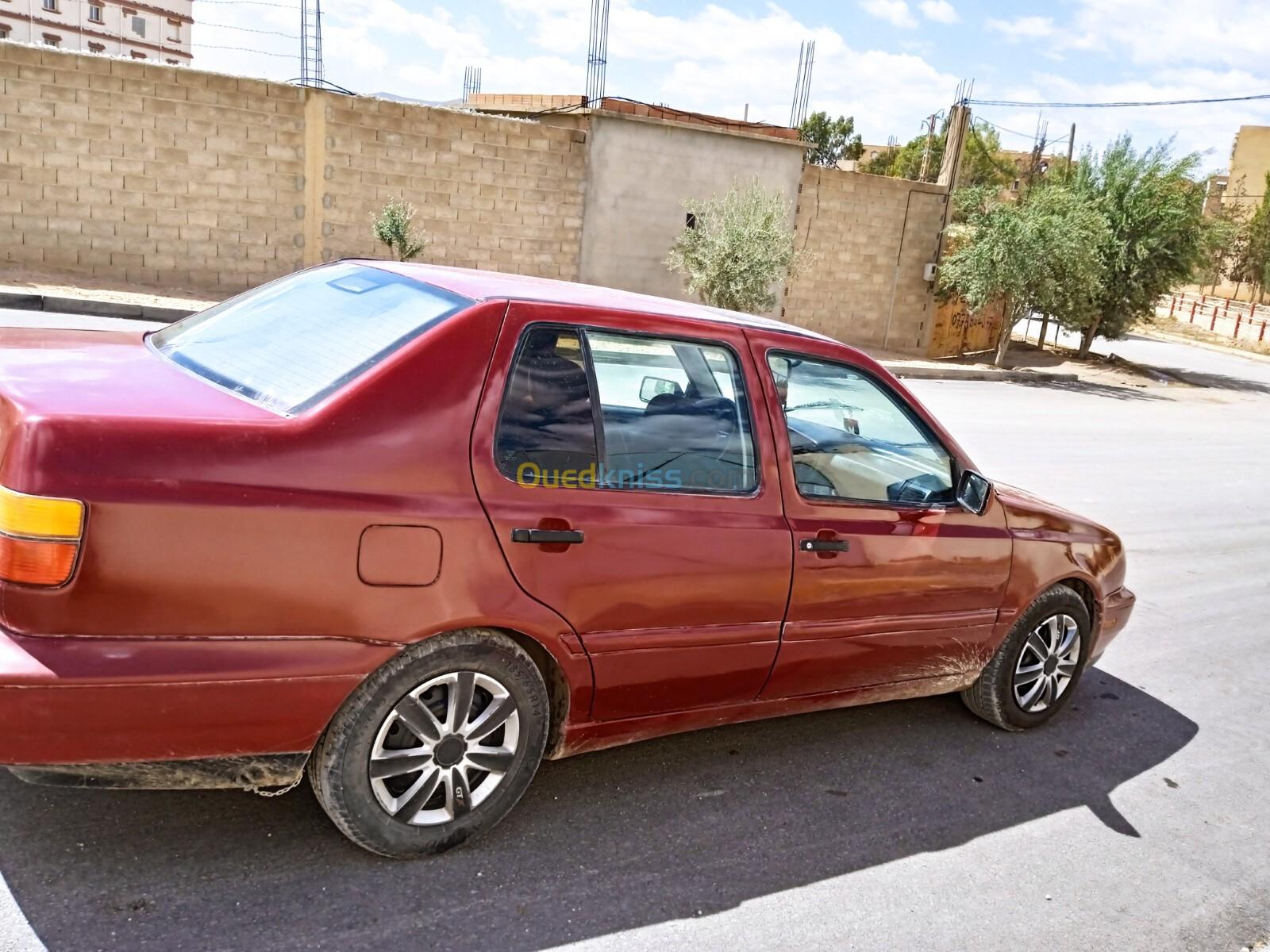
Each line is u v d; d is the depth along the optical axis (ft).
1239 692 17.89
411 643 8.74
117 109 50.65
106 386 8.63
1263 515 34.37
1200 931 10.52
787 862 10.66
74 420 7.59
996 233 74.59
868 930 9.71
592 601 9.75
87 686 7.43
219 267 54.90
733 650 10.96
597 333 10.14
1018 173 181.98
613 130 64.18
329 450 8.39
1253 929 10.70
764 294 66.18
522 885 9.53
